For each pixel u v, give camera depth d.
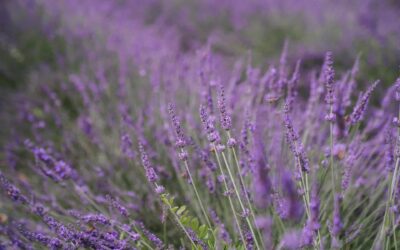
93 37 1.88
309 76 1.74
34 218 1.08
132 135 1.25
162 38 2.16
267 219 0.82
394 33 2.13
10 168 1.24
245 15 2.75
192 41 2.42
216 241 0.93
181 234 1.00
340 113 0.92
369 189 1.08
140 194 1.14
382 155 1.12
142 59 1.61
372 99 1.56
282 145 1.04
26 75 1.74
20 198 0.96
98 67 1.65
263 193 0.79
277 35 2.45
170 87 1.35
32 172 1.27
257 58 2.08
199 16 2.79
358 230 0.96
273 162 1.05
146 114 1.30
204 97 1.18
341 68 1.90
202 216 1.04
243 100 1.23
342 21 2.36
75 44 1.92
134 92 1.52
